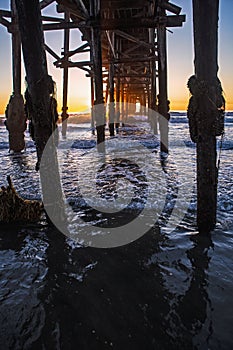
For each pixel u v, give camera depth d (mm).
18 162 6566
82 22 6941
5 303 1885
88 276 2197
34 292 2004
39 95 2664
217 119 2566
